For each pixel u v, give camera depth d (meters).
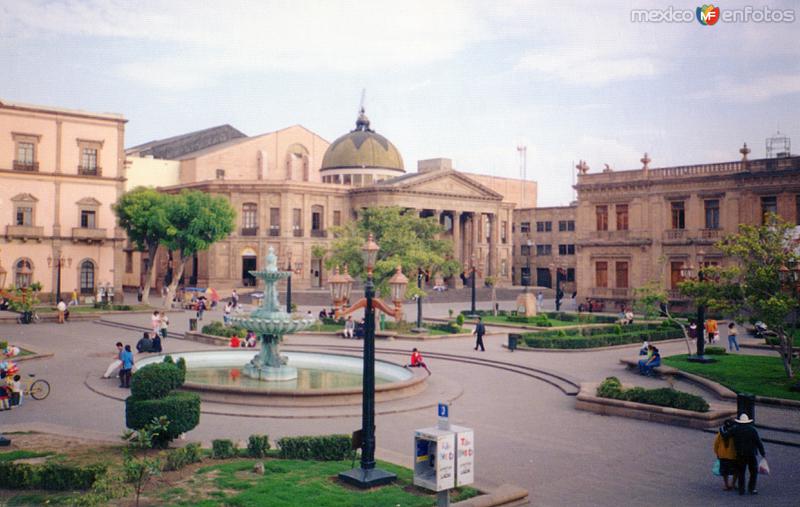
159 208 59.62
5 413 20.81
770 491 14.34
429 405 22.89
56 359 32.19
